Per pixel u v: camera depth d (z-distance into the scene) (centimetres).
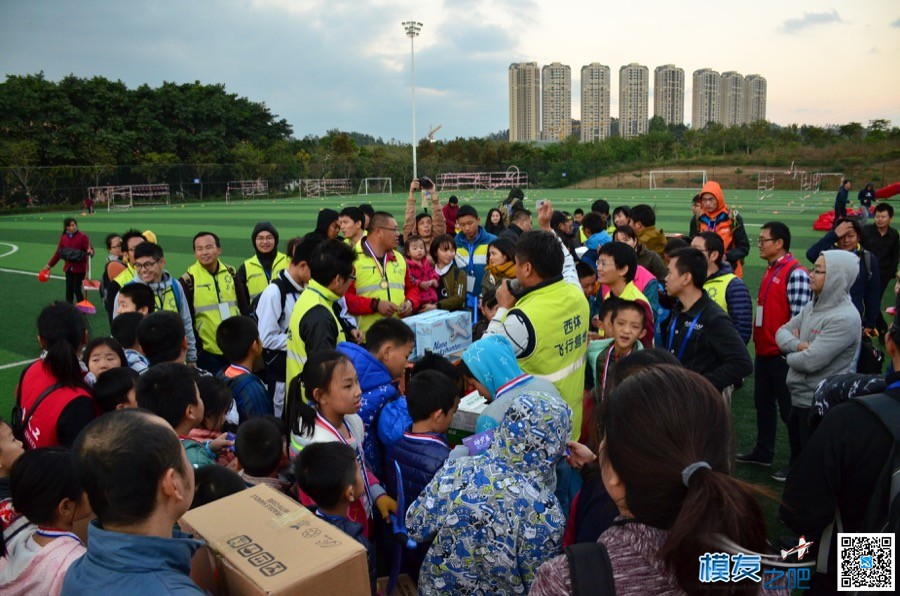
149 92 5809
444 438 321
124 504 157
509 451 234
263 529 189
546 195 4847
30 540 216
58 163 4872
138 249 554
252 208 4097
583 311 346
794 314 491
